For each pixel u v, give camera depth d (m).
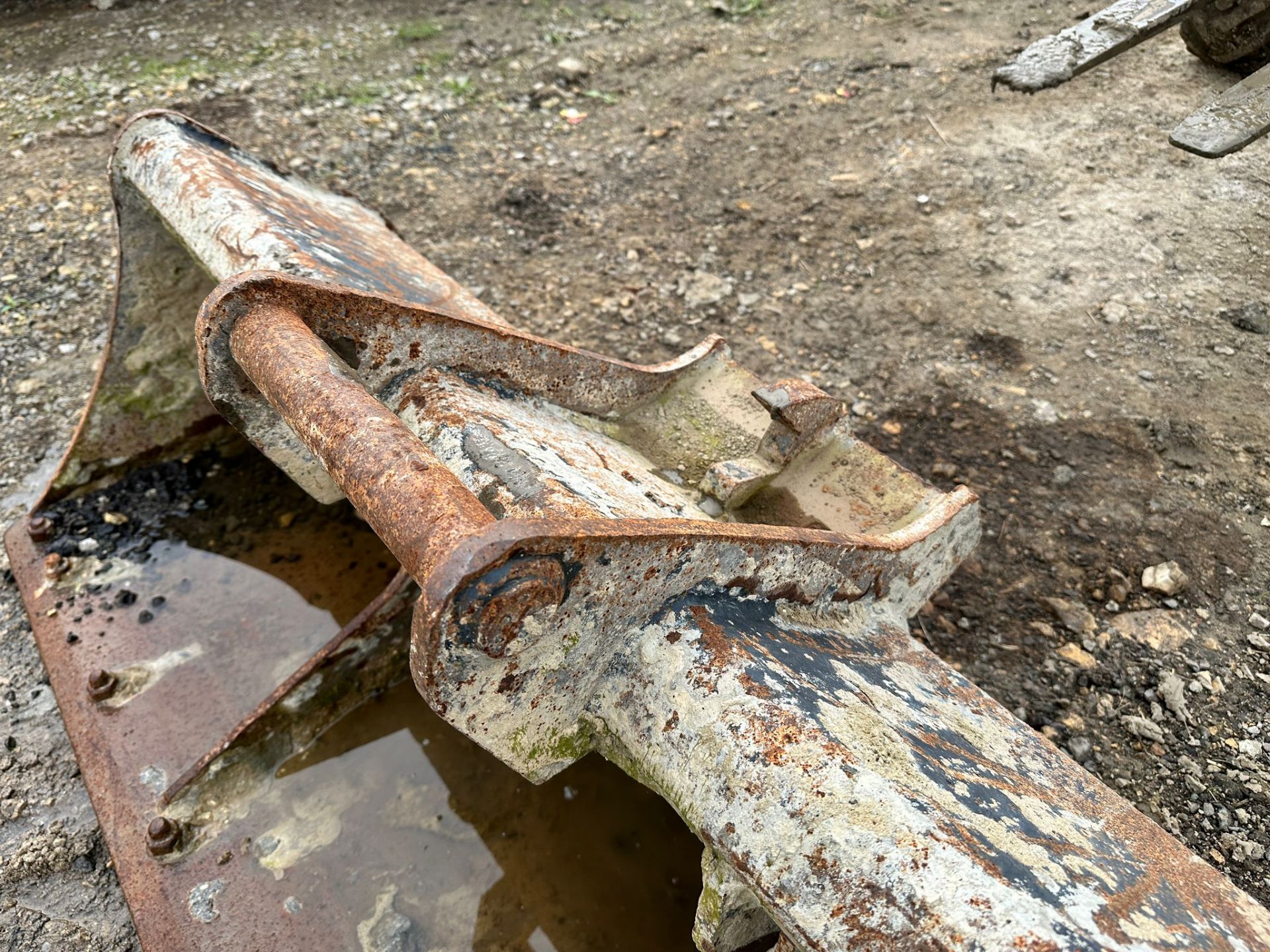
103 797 2.13
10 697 2.52
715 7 6.21
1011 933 1.08
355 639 2.19
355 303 1.81
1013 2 5.91
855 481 2.29
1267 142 4.53
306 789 2.13
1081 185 4.38
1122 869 1.35
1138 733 2.43
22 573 2.71
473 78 5.54
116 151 2.44
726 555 1.50
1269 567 2.80
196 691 2.37
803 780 1.27
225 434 3.15
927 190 4.47
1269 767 2.35
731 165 4.80
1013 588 2.82
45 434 3.30
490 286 4.10
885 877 1.17
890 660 1.81
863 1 6.14
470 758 2.19
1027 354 3.62
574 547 1.24
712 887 1.40
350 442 1.45
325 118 5.08
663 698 1.42
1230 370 3.46
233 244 2.17
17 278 3.97
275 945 1.85
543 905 1.94
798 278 4.08
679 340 3.82
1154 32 3.09
